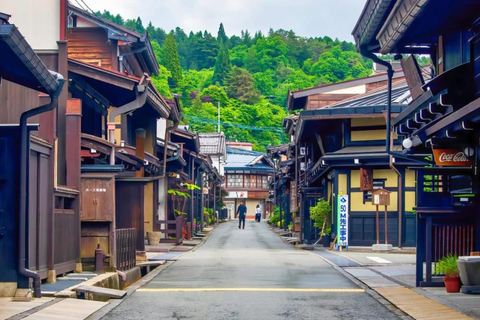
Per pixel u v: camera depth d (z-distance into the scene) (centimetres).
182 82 9512
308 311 967
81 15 2169
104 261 1361
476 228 1206
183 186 3350
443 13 1057
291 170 3772
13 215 1019
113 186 1374
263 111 9656
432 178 1221
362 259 1977
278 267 1692
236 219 8144
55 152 1186
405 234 2422
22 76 907
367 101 2658
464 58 1105
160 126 3266
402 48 1302
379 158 2406
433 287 1216
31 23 1420
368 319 899
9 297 999
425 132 1170
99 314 918
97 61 2205
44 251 1138
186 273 1533
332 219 2662
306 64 11462
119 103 2119
